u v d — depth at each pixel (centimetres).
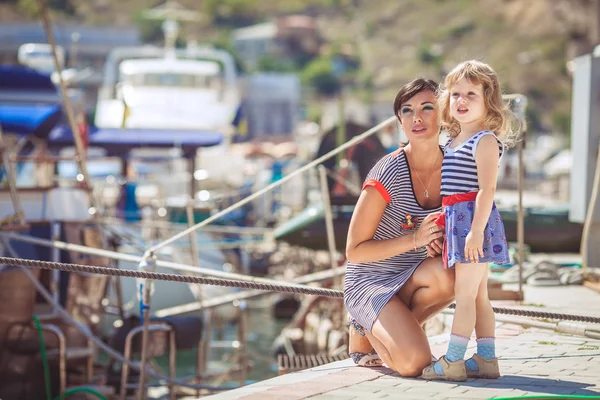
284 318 2205
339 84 15888
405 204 548
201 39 16638
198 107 3016
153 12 16762
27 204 1263
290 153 4188
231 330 1927
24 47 2608
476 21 18612
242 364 1288
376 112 10012
